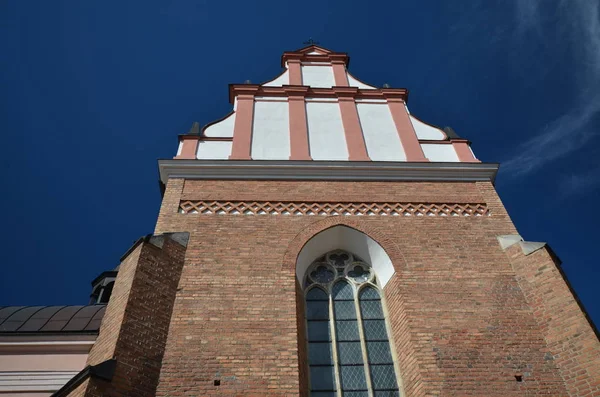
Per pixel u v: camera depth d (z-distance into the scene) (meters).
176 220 14.30
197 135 17.44
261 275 12.82
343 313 13.15
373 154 17.28
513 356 11.45
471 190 16.08
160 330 11.22
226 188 15.47
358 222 14.55
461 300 12.61
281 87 19.55
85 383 9.06
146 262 12.12
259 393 10.43
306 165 16.20
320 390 11.57
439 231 14.51
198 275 12.70
